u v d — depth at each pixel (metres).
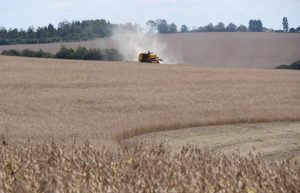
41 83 88.19
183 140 51.06
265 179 15.04
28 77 95.25
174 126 58.78
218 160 18.09
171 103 74.94
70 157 16.92
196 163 17.09
